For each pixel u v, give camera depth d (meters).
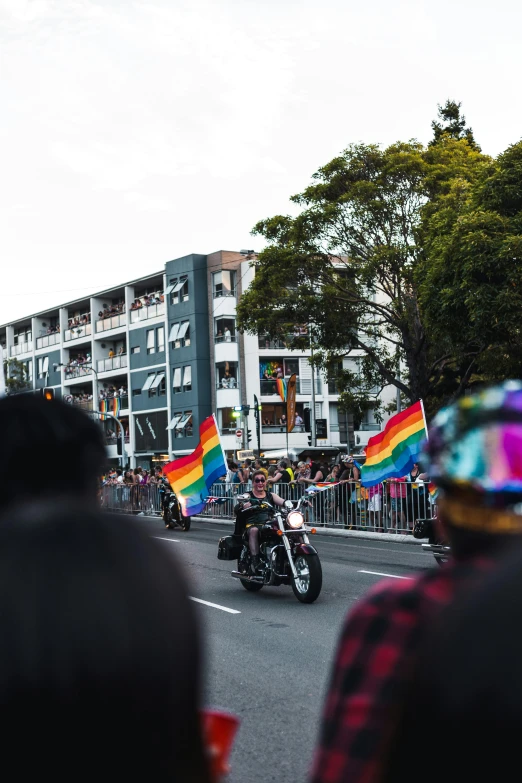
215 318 58.03
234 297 58.03
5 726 1.37
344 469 22.23
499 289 22.89
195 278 58.50
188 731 1.54
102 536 1.55
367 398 35.53
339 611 10.65
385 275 31.78
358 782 1.52
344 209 31.44
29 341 75.00
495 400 1.66
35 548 1.49
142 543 1.58
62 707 1.38
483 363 28.78
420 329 31.95
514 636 1.25
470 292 23.03
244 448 48.47
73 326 69.62
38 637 1.40
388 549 17.70
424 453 1.75
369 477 17.56
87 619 1.43
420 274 27.16
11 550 1.49
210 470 15.48
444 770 1.28
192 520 29.41
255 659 8.13
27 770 1.37
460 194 28.94
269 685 7.15
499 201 24.00
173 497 24.36
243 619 10.30
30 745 1.38
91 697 1.39
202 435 15.59
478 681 1.25
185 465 15.63
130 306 64.19
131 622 1.46
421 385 32.12
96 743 1.40
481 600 1.32
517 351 25.88
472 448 1.63
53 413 1.79
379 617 1.62
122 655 1.43
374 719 1.55
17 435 1.73
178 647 1.50
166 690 1.47
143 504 32.09
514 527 1.59
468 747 1.25
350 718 1.57
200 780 1.56
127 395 64.06
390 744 1.44
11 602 1.43
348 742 1.55
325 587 12.56
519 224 23.12
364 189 31.03
